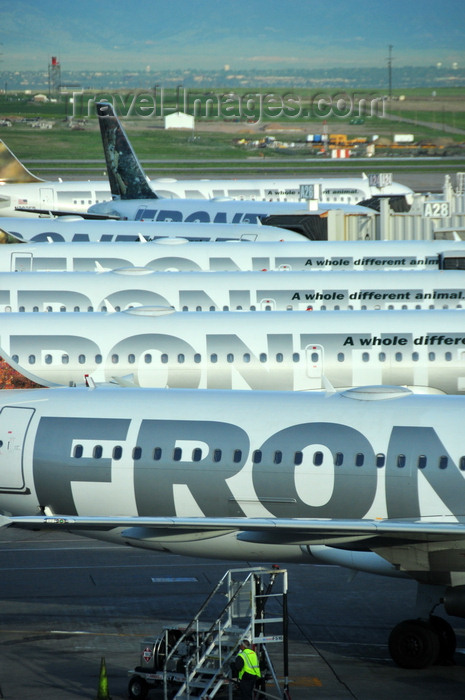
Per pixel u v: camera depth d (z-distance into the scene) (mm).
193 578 152375
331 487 122812
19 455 133500
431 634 115750
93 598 142500
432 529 107000
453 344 198625
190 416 130000
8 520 105625
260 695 104812
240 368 196625
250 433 126875
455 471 119438
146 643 111688
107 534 130375
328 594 145625
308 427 125688
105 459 130000
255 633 107938
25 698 107812
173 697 108375
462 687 111062
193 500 127500
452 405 125125
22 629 129625
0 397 137750
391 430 123125
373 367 197750
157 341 196625
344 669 116625
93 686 111188
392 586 149625
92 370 195625
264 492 124938
